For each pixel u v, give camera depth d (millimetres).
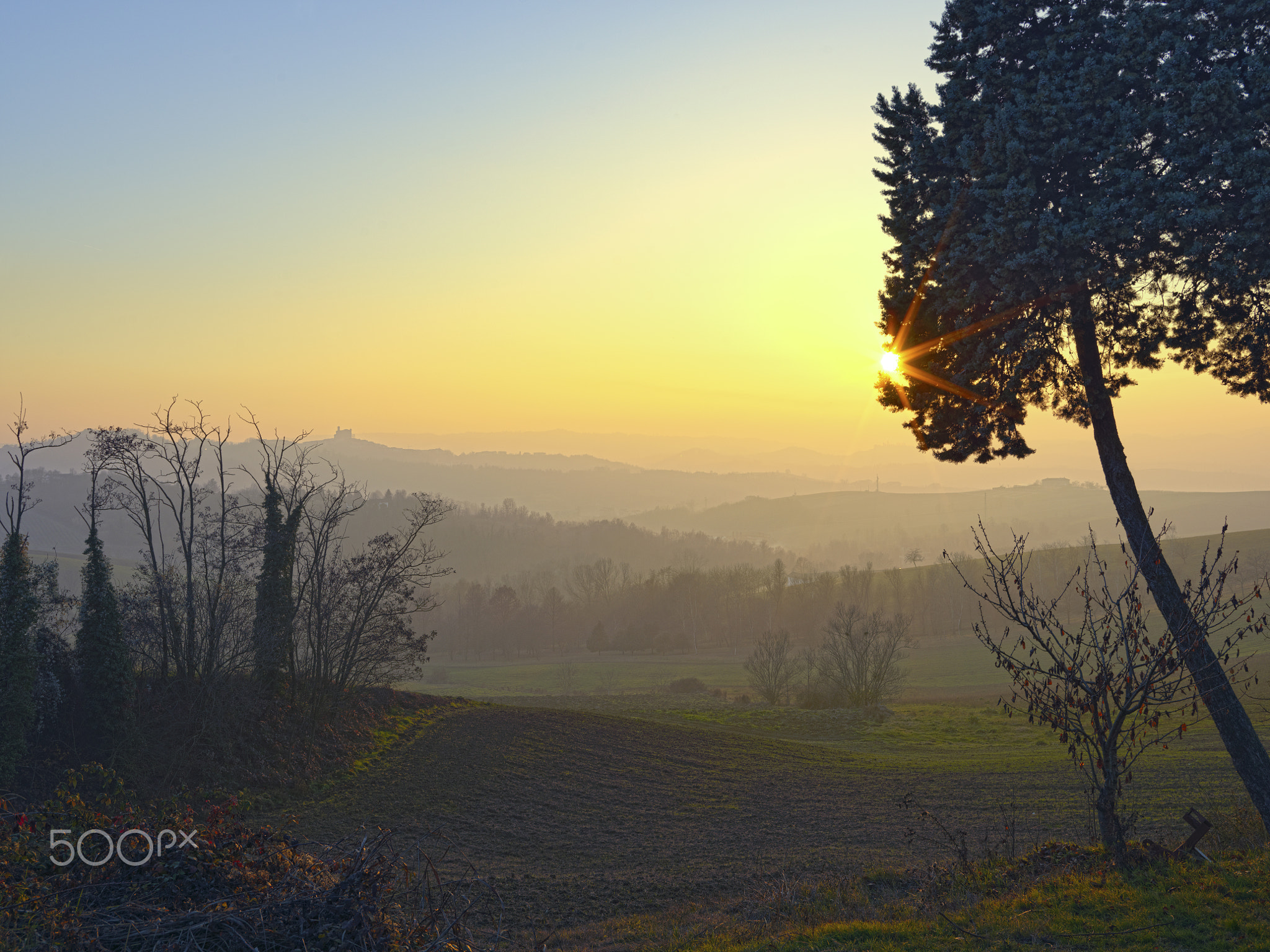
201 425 37969
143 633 34719
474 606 165375
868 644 80812
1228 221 12281
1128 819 12562
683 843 28750
